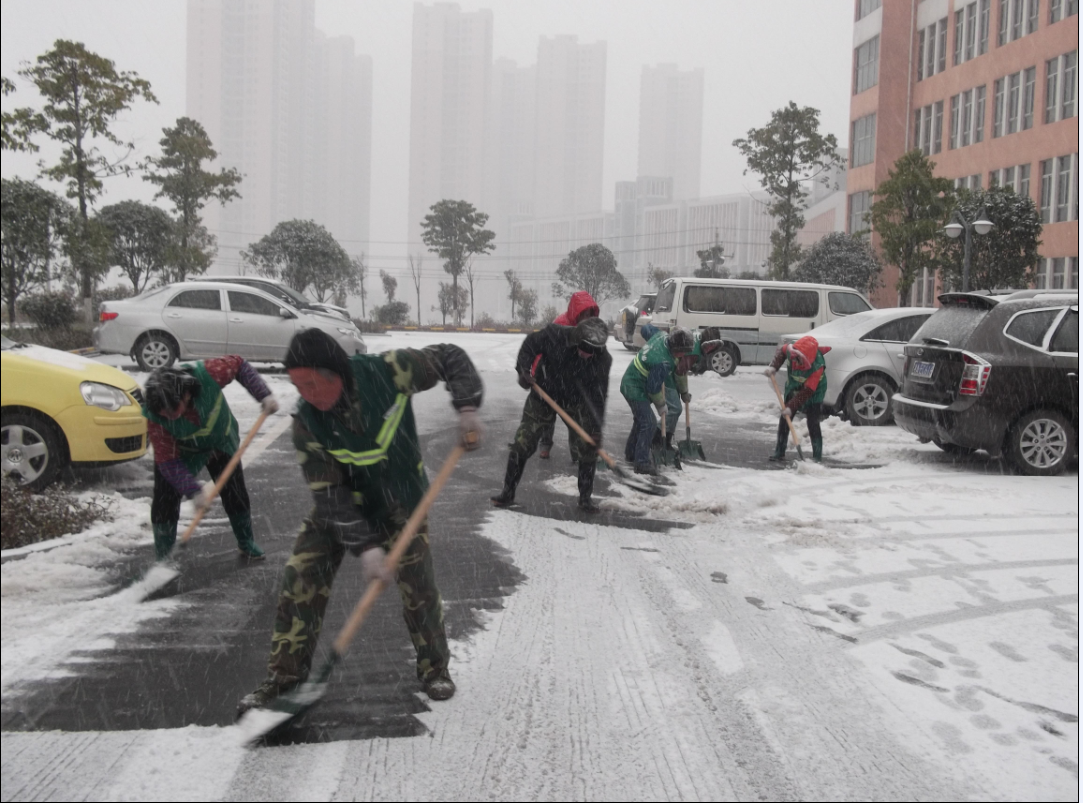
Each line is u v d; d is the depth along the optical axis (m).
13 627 4.53
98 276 25.16
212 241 32.38
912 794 3.18
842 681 4.12
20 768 3.22
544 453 9.62
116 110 21.91
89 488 7.44
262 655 4.25
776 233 34.56
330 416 3.37
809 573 5.76
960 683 4.12
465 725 3.61
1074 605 5.19
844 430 11.71
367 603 3.36
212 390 5.10
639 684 4.05
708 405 14.65
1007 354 9.09
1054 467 9.16
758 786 3.21
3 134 21.30
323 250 41.41
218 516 6.77
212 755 3.34
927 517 7.30
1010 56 35.41
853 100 47.16
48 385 6.96
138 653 4.25
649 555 6.10
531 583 5.45
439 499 7.64
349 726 3.58
